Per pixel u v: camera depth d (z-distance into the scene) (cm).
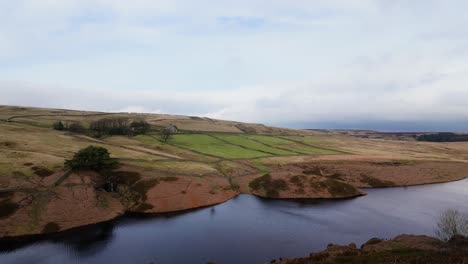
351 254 3916
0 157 7150
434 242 4241
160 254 4488
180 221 5997
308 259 3922
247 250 4650
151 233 5328
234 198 7931
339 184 8756
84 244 4822
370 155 14238
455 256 3253
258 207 7119
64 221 5553
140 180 7450
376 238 4803
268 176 9044
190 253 4531
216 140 15738
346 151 15738
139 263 4212
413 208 7200
